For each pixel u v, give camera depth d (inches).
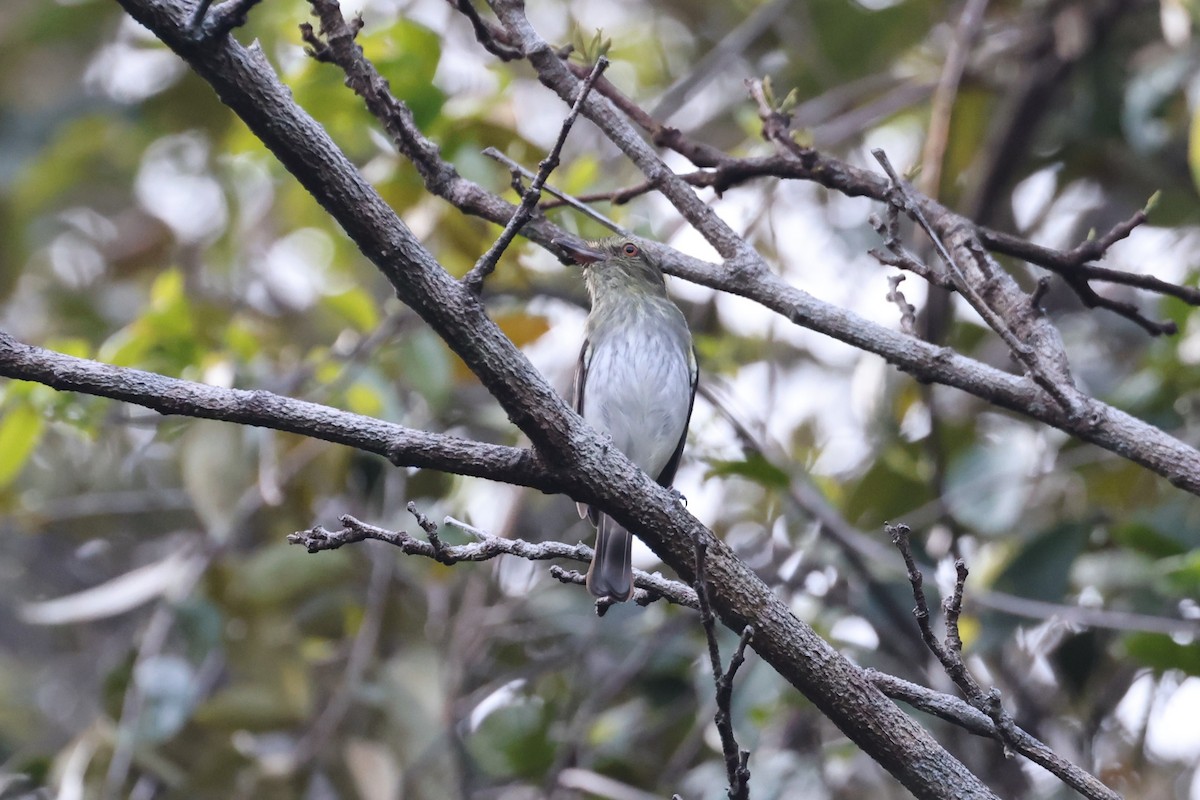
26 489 509.7
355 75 287.3
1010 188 516.4
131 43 600.4
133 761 393.1
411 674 400.8
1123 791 405.7
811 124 520.4
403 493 426.3
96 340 552.1
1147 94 434.9
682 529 213.9
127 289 582.9
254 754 398.3
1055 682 429.1
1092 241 281.1
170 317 399.9
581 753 413.7
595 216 276.4
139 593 410.0
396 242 199.5
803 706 409.1
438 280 202.4
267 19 444.8
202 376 398.6
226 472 389.1
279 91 193.5
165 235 579.5
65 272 624.1
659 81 581.9
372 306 413.7
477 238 401.4
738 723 390.6
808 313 269.9
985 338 490.0
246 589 409.7
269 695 404.5
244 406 202.4
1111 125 498.6
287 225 532.1
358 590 431.8
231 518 388.2
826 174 294.7
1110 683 416.8
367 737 400.5
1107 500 428.1
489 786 443.2
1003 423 478.3
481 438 475.5
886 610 396.5
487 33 290.8
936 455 418.3
